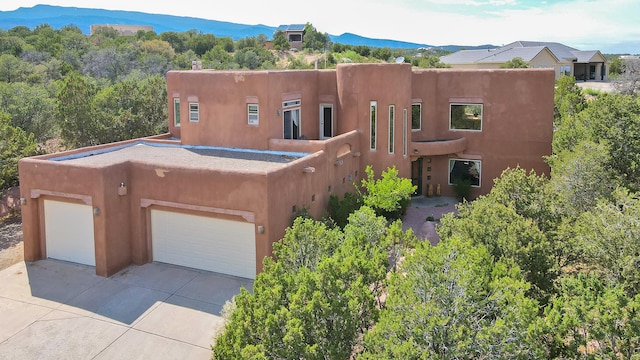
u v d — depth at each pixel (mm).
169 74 26203
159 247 18188
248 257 16656
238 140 22422
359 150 23484
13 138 25922
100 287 16250
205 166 17734
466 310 8320
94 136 32312
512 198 14391
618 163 18328
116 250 17406
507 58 67250
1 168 24938
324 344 9156
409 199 23203
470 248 10719
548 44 82438
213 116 22859
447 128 26062
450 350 7738
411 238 13172
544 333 8312
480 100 25125
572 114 34500
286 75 22469
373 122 23172
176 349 12766
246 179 15844
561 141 23859
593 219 11641
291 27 121812
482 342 7773
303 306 9414
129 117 33438
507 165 25141
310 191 18484
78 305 15055
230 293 15703
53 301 15312
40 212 18516
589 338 8367
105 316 14391
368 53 103062
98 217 16938
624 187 15453
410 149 24500
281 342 9156
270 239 15875
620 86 46438
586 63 77375
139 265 18000
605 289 9102
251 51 90062
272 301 9898
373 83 22891
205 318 14250
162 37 114375
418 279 8734
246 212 16016
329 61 84062
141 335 13398
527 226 12164
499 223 12336
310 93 24359
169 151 22188
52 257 18750
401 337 8125
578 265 13633
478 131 25453
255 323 9742
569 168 17500
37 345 12906
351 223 15430
